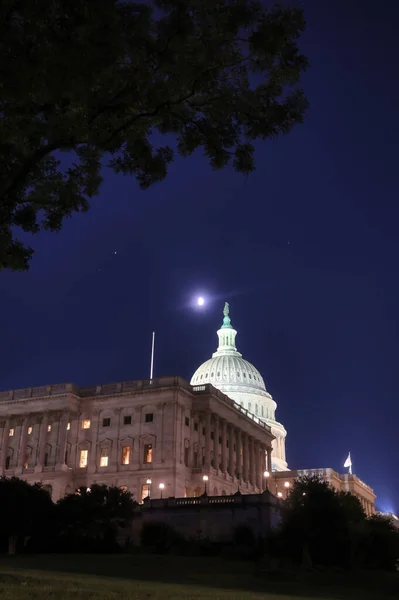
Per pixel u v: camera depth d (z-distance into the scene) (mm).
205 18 23906
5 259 30016
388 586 48562
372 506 172875
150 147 29219
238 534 67250
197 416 117438
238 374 176500
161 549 65750
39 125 25344
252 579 46625
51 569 46500
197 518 72188
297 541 58250
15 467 115062
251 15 23797
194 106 27656
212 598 27984
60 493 108812
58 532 68438
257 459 140625
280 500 72562
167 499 75188
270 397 179250
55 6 20578
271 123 27641
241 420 132625
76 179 30766
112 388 117938
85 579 36344
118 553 65250
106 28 20906
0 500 65750
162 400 111875
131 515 75375
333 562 57500
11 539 65000
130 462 109625
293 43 25641
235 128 28031
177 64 24016
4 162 26156
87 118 25609
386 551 64562
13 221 29609
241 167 28703
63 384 118688
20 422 119125
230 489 120000
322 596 39969
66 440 114562
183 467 108688
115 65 23875
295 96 27531
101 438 113625
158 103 26000
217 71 25969
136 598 25438
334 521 58844
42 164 29734
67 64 21078
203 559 56594
